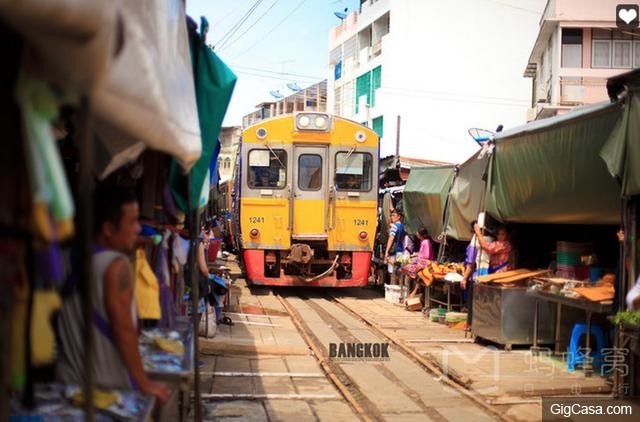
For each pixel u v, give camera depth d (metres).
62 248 3.14
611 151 6.32
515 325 8.73
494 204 9.32
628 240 6.31
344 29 39.25
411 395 6.78
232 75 5.61
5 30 2.20
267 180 14.86
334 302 14.36
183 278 7.08
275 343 9.06
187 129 3.84
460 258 12.45
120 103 2.49
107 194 3.47
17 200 2.37
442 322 11.34
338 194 14.85
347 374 7.58
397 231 14.90
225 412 5.96
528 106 32.12
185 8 4.70
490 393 6.62
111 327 3.28
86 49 1.99
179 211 5.77
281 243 14.73
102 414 3.05
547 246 9.80
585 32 23.03
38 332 2.71
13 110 2.34
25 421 2.83
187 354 4.14
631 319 6.04
